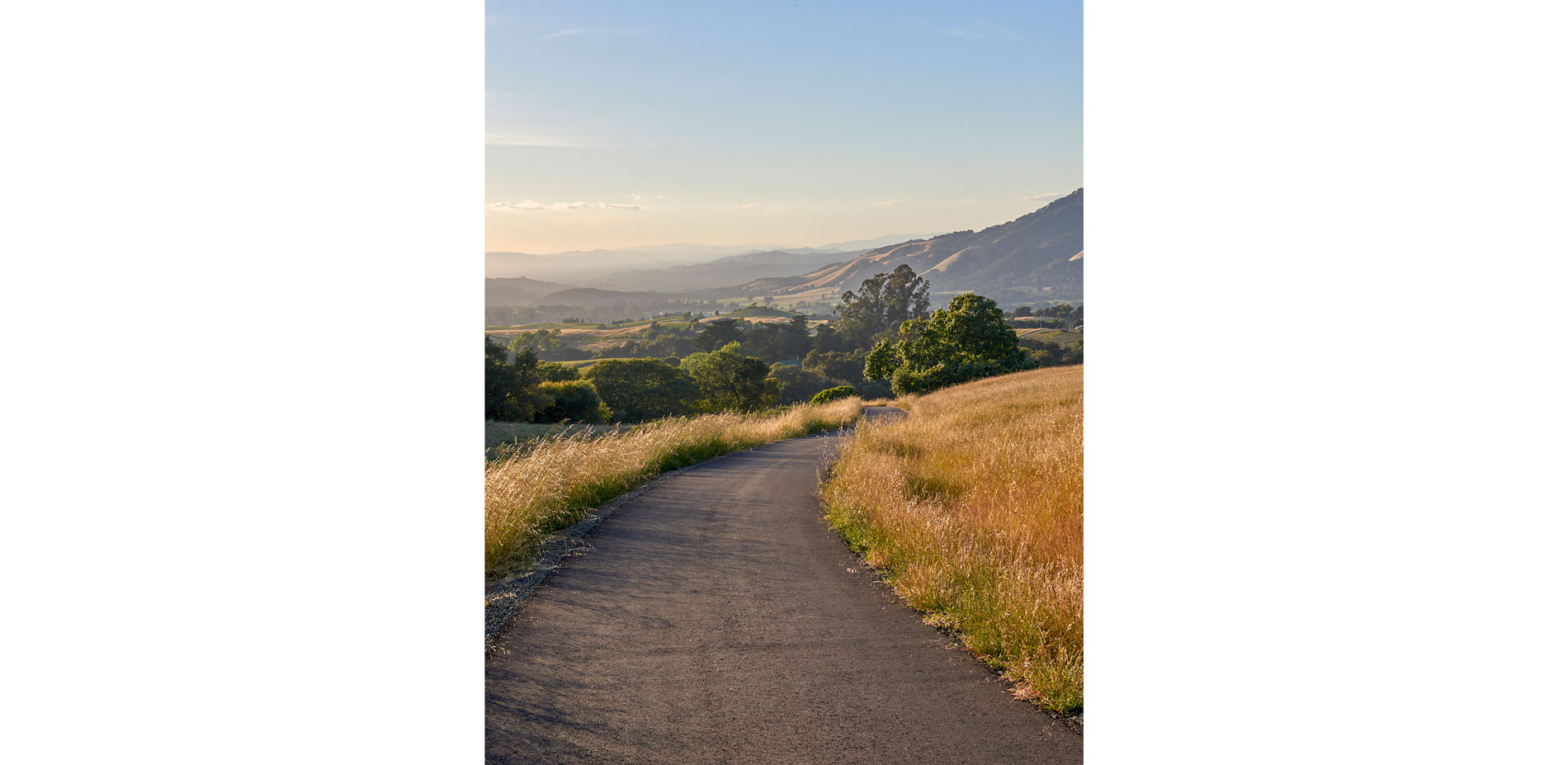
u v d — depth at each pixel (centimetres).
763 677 437
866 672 445
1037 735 366
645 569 675
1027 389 2948
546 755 345
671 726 374
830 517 920
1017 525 683
